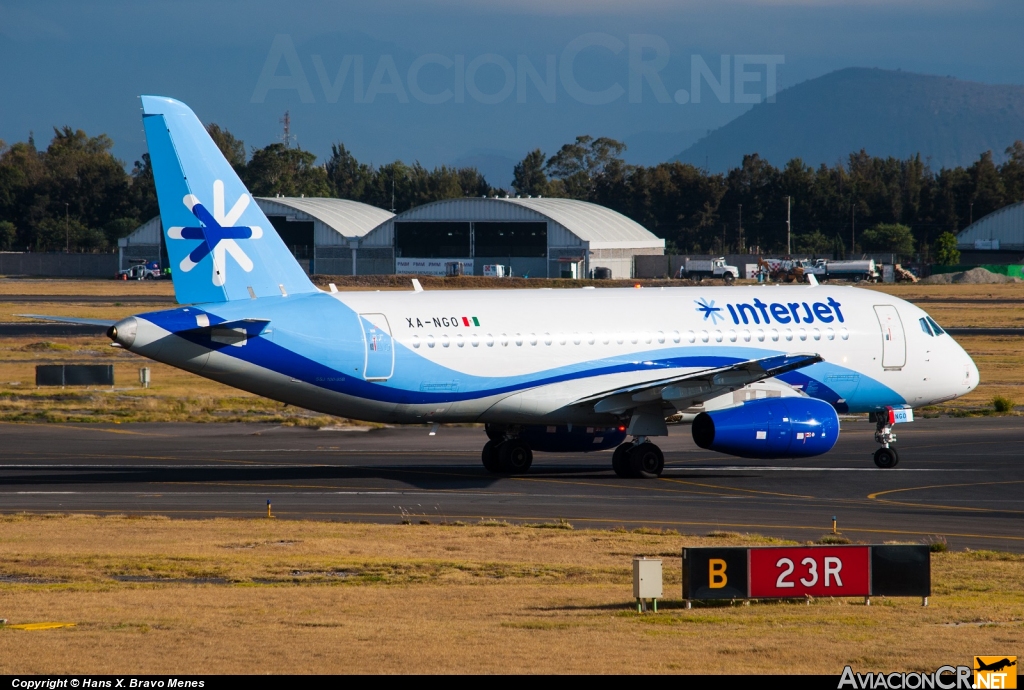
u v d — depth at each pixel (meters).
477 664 49.81
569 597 67.50
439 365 127.06
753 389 134.75
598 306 135.12
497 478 129.75
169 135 121.38
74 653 51.88
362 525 98.31
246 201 124.69
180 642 54.16
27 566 78.88
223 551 85.31
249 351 121.62
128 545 87.81
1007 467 137.12
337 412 128.62
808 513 106.62
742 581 63.12
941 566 80.25
